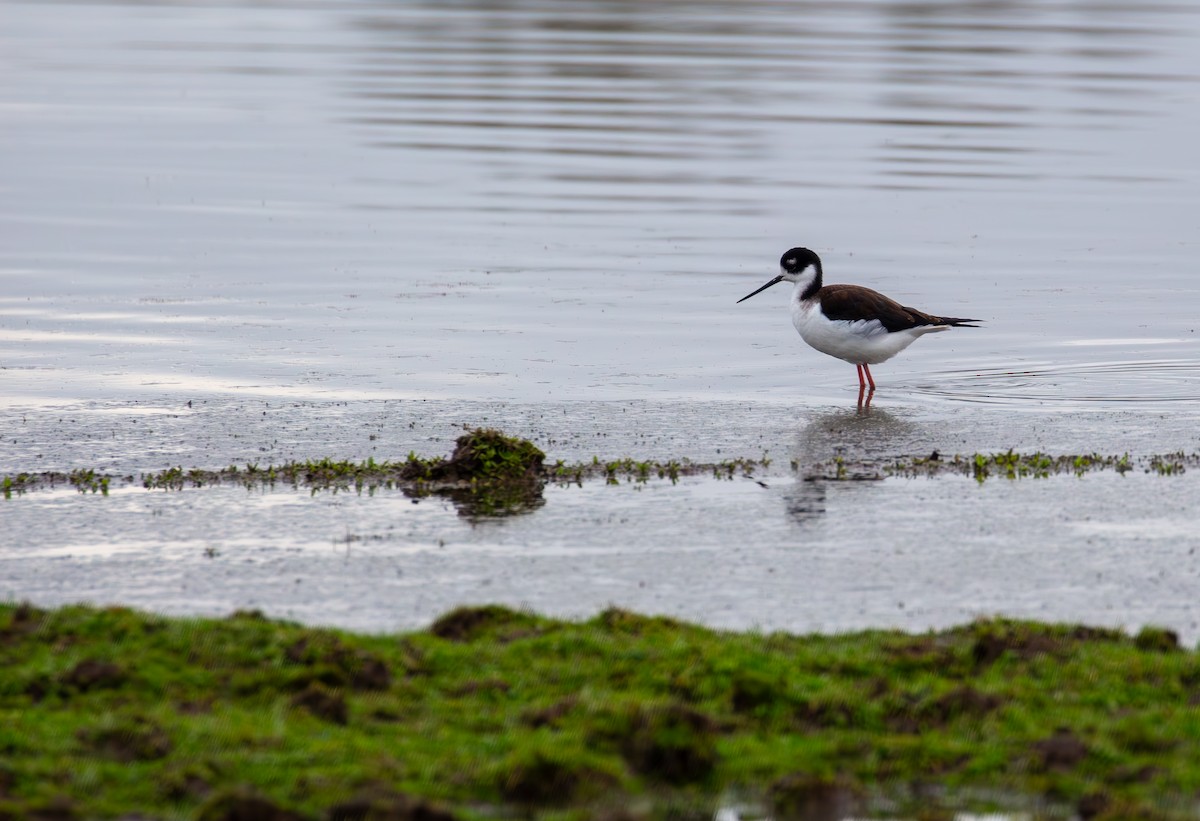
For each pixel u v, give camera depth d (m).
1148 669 10.02
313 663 9.91
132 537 13.51
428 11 60.12
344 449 16.67
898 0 62.53
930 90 43.56
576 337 22.52
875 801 8.55
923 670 10.13
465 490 15.09
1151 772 8.67
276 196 32.16
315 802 8.11
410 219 30.28
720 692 9.70
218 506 14.49
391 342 22.06
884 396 19.52
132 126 39.00
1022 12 59.94
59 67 47.62
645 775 8.79
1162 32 54.59
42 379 19.83
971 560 12.95
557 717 9.23
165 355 21.20
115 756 8.55
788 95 42.88
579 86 44.12
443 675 9.96
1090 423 17.94
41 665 9.73
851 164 35.22
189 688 9.59
